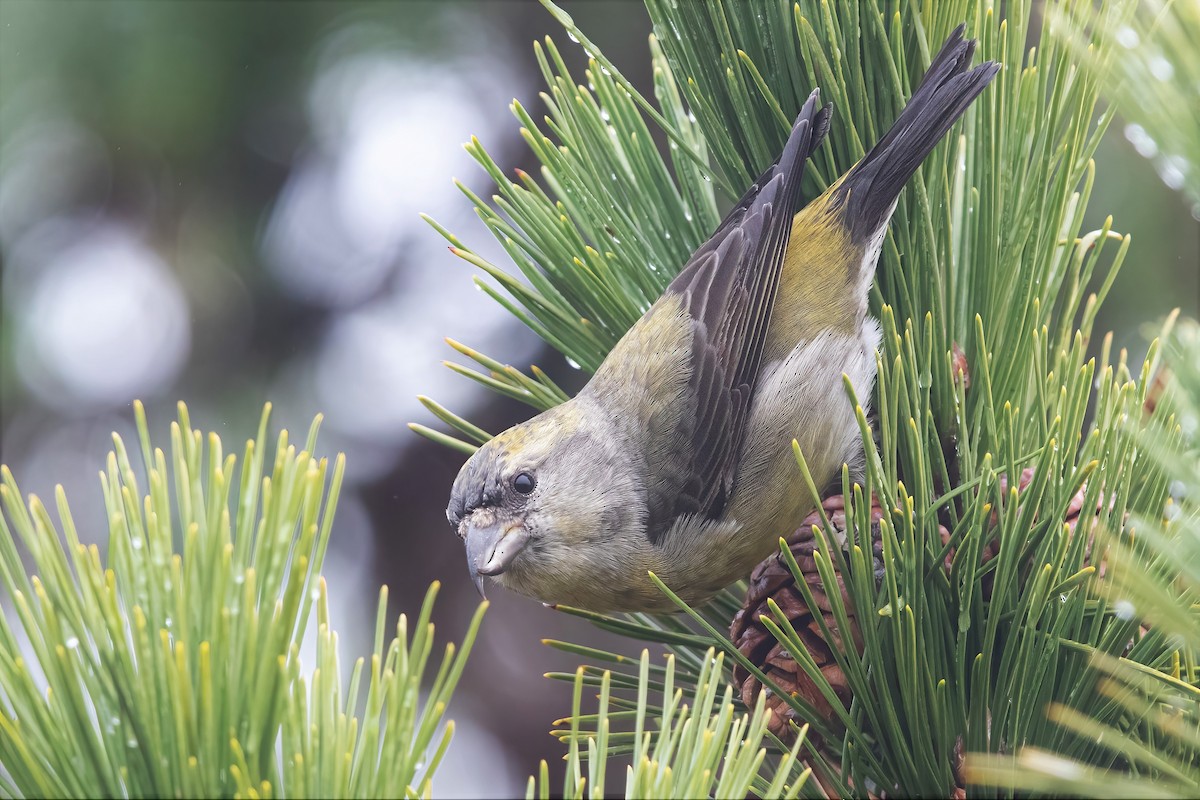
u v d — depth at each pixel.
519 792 9.12
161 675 2.48
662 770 2.68
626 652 9.25
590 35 8.59
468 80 8.58
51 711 2.53
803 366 5.48
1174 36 2.64
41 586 2.52
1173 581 3.11
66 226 8.29
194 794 2.47
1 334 8.16
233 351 8.61
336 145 8.30
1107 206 7.40
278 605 2.57
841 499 4.70
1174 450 2.96
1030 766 2.45
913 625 3.26
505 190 4.53
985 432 4.12
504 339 9.18
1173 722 2.80
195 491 2.61
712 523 5.41
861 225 5.38
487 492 5.59
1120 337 7.46
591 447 5.55
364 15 8.02
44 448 8.44
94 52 7.72
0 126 7.75
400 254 8.89
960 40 4.30
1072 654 3.40
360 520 9.24
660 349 5.50
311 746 2.54
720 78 4.46
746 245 5.47
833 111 4.46
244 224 8.43
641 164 4.89
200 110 7.89
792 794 2.59
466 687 9.21
